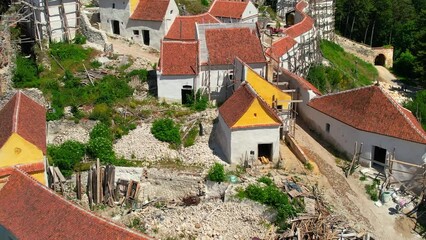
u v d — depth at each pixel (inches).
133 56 2583.7
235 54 2266.2
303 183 1811.0
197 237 1592.0
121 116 2095.2
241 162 1887.3
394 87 3577.8
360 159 1953.7
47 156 1732.3
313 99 2201.0
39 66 2337.6
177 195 1803.6
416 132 1811.0
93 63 2429.9
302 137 2154.3
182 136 2010.3
